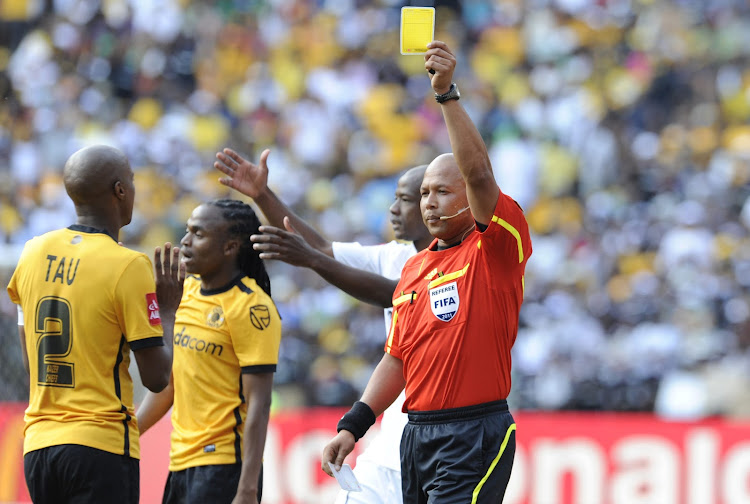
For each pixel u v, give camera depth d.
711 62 49.47
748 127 46.84
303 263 14.89
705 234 40.97
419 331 12.76
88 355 12.91
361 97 49.09
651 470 25.59
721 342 36.28
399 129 47.69
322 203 44.44
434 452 12.55
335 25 52.41
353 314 37.66
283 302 38.28
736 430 25.28
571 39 50.97
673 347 36.06
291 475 26.36
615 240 41.38
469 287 12.55
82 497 12.71
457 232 12.99
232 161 16.52
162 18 52.34
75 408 12.83
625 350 36.25
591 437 25.97
